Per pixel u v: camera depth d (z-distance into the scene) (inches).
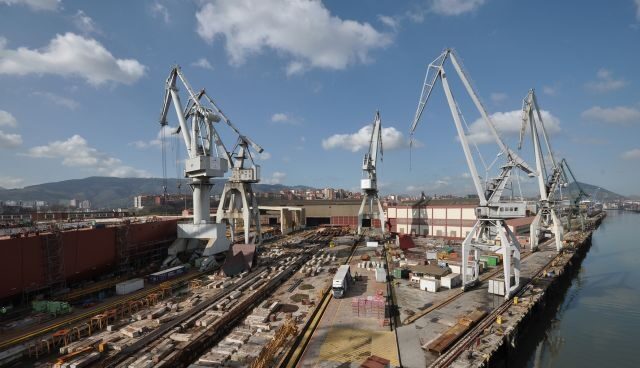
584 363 1283.2
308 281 1920.5
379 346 1058.1
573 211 5590.6
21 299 1430.9
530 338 1478.8
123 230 2000.5
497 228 1651.1
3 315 1288.1
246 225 2938.0
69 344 1040.2
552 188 3115.2
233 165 3065.9
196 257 2384.4
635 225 7130.9
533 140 2938.0
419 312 1376.7
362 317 1314.0
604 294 2137.1
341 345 1064.2
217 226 2399.1
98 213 3324.3
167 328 1189.7
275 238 3895.2
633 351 1370.6
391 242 3432.6
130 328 1153.4
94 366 930.1
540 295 1620.3
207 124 2561.5
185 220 2790.4
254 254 2230.6
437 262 2235.5
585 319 1713.8
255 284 1798.7
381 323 1248.2
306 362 956.6
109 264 1914.4
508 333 1172.5
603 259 3348.9
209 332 1172.5
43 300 1456.7
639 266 2989.7
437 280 1771.7
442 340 1088.8
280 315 1346.0
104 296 1542.8
